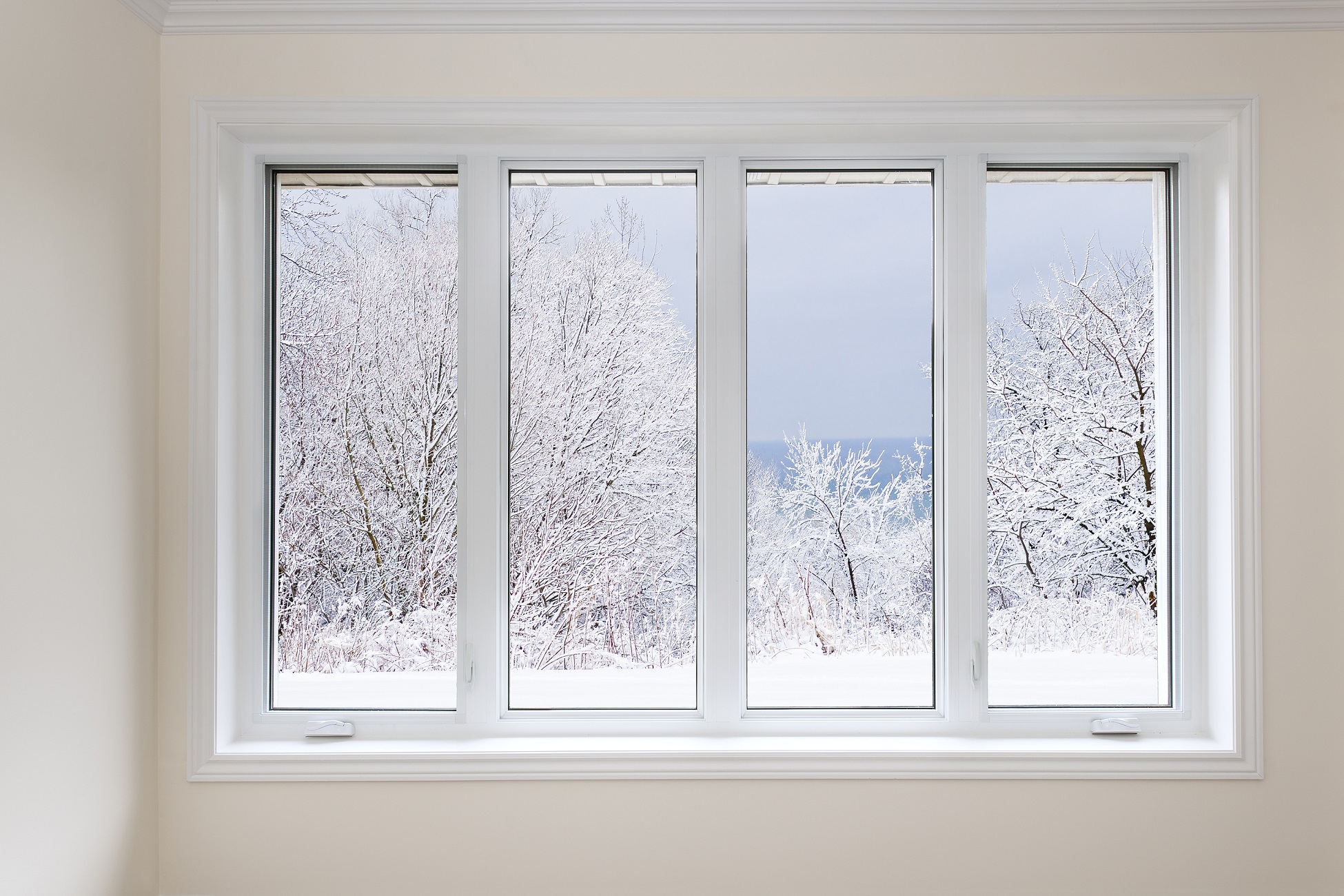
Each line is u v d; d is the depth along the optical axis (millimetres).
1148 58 1920
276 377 2076
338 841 1903
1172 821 1915
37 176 1521
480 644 2041
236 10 1892
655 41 1924
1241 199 1922
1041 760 1912
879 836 1918
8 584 1461
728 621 2041
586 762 1912
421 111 1921
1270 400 1921
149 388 1861
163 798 1900
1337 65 1915
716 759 1911
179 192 1913
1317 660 1916
